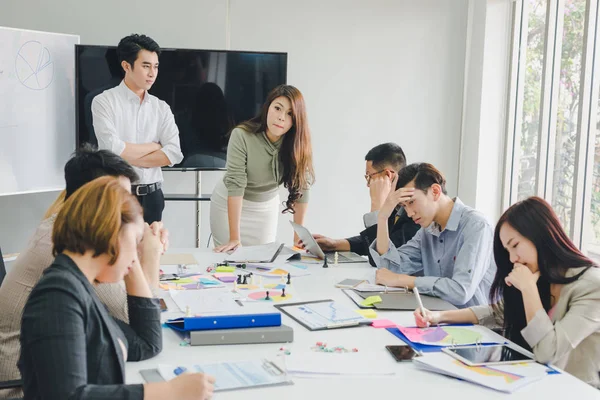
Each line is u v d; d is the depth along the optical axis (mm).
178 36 4496
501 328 1972
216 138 4410
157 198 3633
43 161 4043
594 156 3754
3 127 3855
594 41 3736
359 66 4746
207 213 4715
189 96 4352
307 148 3219
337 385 1465
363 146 4816
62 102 4102
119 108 3467
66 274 1183
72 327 1141
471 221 2336
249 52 4383
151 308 1627
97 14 4395
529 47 4383
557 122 4070
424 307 2088
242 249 2914
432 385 1476
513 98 4555
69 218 1211
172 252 2975
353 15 4691
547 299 1817
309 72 4688
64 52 4082
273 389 1434
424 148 4898
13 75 3867
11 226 4402
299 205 3383
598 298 1683
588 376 1751
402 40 4773
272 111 3100
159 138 3611
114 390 1175
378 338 1802
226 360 1611
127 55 3424
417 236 2652
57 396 1103
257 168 3258
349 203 4855
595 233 3762
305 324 1890
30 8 4336
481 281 2420
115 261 1237
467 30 4828
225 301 2086
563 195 3998
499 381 1475
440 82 4855
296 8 4613
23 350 1147
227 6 4523
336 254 2764
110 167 1725
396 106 4824
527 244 1772
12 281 1778
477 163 4719
